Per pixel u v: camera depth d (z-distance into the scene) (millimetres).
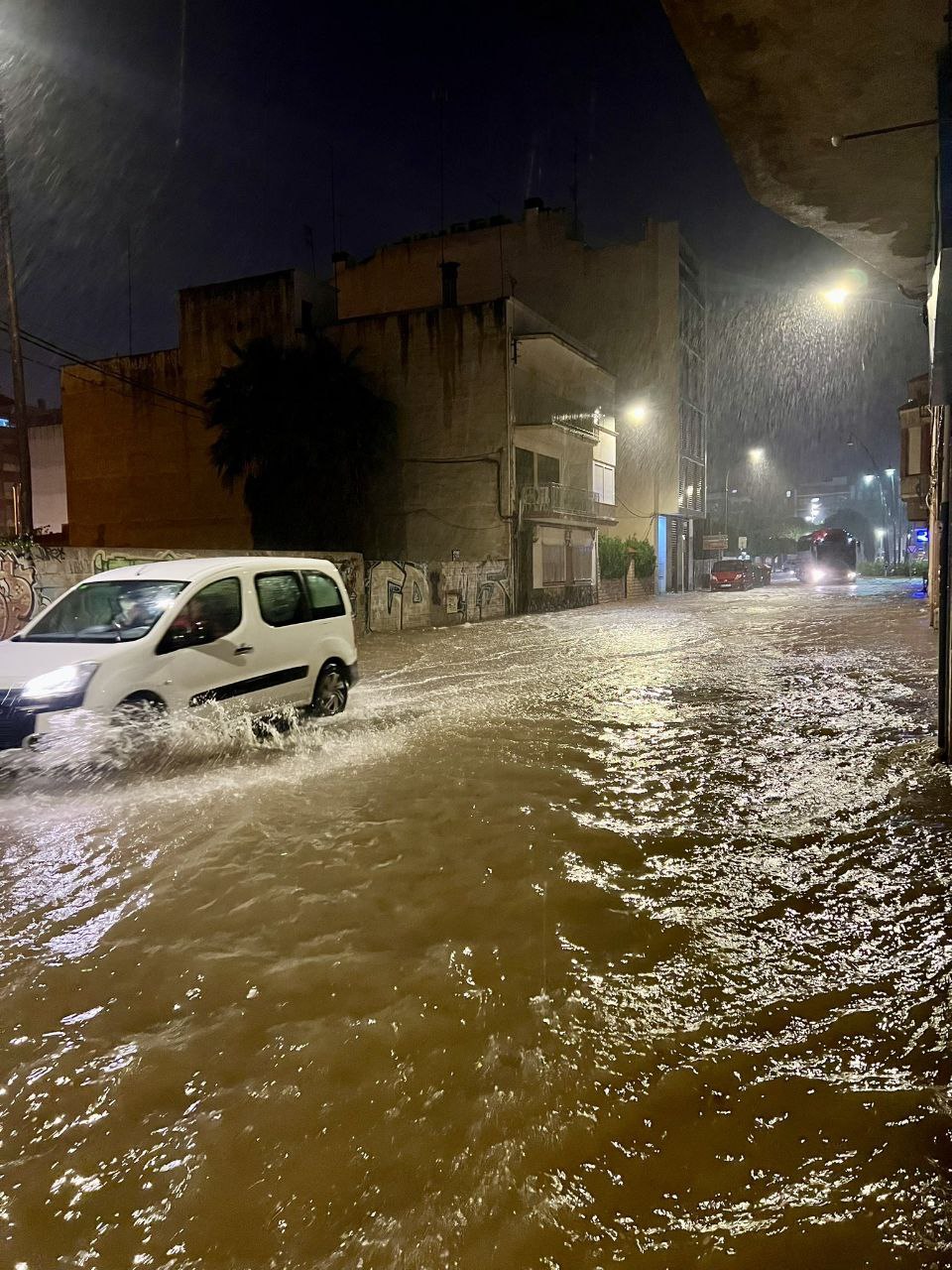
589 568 37562
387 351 30641
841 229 7914
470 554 30156
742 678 11078
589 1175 2182
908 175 6613
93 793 5848
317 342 28812
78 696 5938
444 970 3275
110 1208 2105
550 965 3297
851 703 8891
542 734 7645
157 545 34344
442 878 4215
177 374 33156
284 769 6465
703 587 51031
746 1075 2580
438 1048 2752
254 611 7562
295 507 27625
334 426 27094
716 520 67312
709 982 3152
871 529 95750
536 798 5574
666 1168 2197
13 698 5883
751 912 3768
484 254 42062
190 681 6707
